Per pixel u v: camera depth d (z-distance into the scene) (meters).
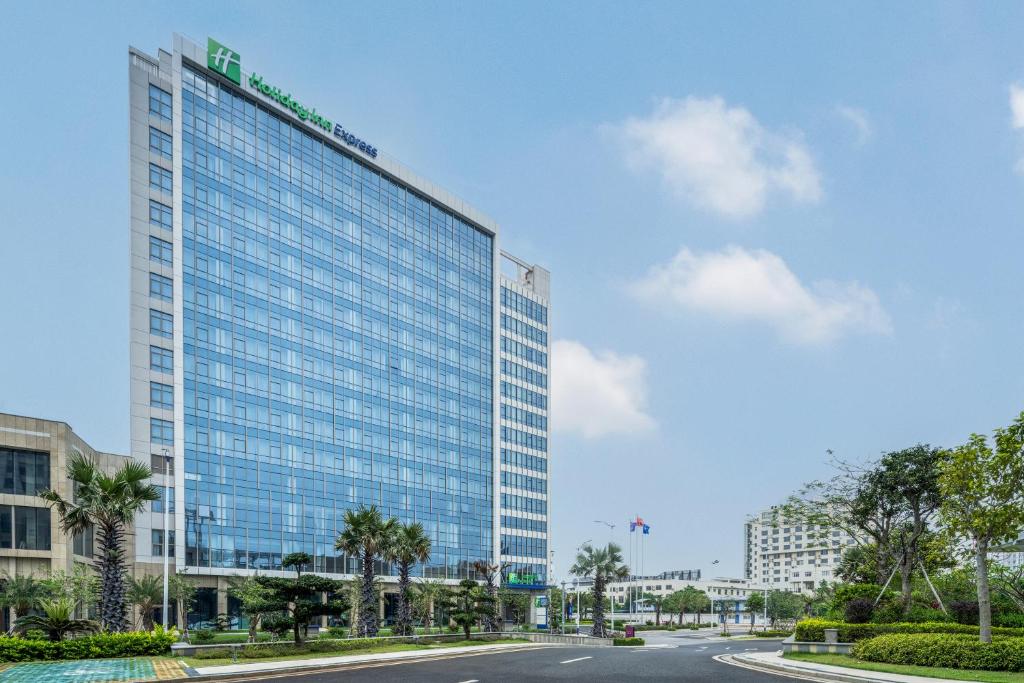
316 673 32.41
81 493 41.19
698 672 33.72
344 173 110.19
